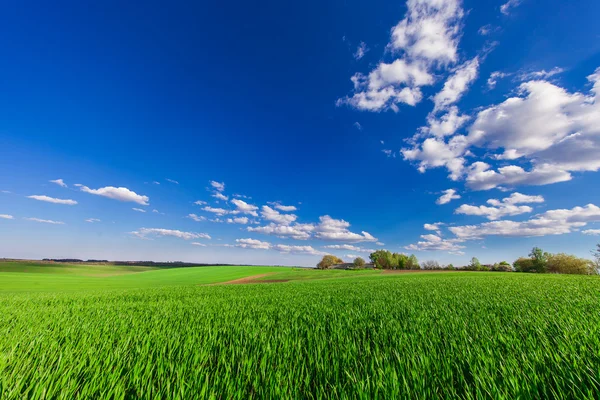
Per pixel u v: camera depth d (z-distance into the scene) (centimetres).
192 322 566
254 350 343
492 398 211
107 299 1198
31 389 242
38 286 3138
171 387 242
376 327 488
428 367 265
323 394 225
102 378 256
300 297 1156
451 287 1556
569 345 322
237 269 7219
